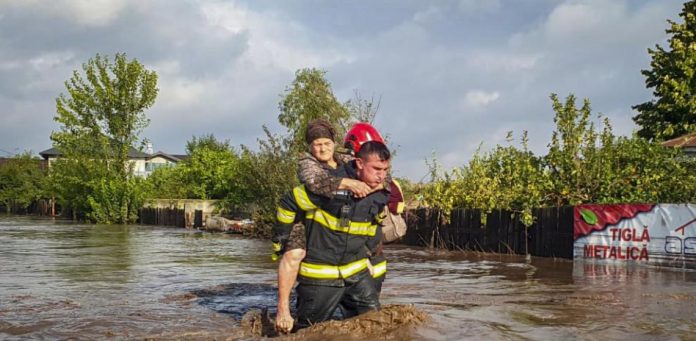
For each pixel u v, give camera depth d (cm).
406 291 888
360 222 547
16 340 576
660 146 1588
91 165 4944
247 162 2752
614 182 1564
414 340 509
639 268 1248
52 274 1172
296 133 2784
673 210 1258
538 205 1559
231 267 1307
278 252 564
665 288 912
